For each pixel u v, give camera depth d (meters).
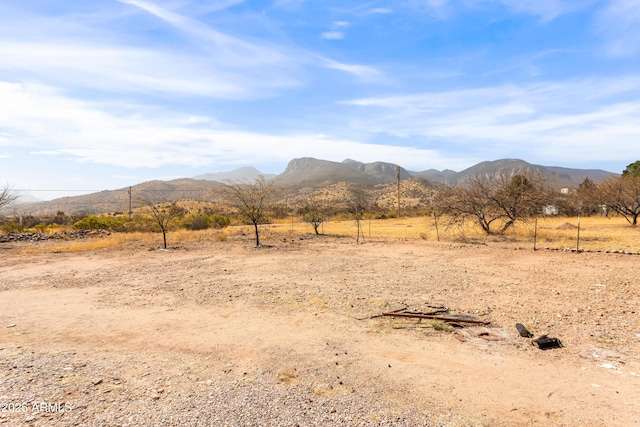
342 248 15.59
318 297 7.56
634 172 45.03
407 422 3.12
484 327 5.68
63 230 26.58
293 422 3.09
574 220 30.69
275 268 11.03
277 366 4.30
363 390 3.71
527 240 16.92
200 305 7.06
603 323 5.79
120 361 4.43
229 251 15.14
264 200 17.27
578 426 3.10
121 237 20.56
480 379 3.97
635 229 21.81
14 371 4.04
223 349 4.86
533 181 18.42
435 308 6.66
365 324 5.88
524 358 4.54
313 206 25.84
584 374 4.09
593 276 9.19
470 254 13.18
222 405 3.37
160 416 3.16
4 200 20.94
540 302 7.00
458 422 3.13
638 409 3.36
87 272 10.70
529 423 3.14
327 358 4.54
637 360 4.45
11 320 6.16
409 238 18.73
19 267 11.70
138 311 6.69
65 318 6.27
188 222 29.03
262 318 6.22
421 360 4.49
